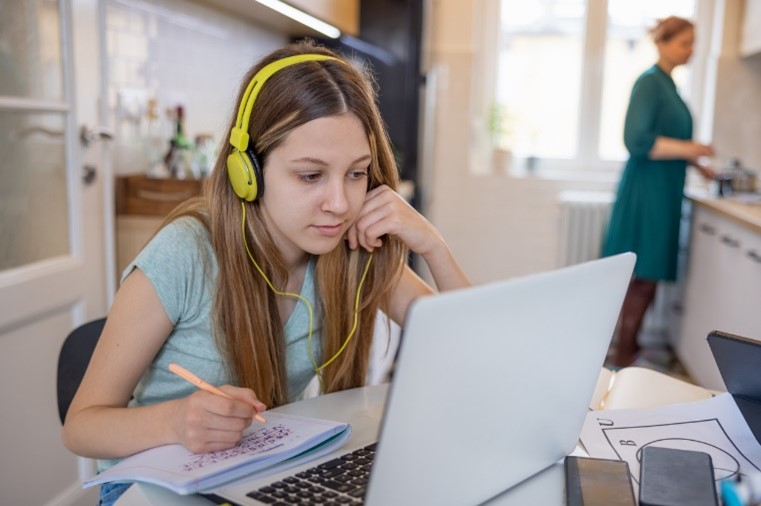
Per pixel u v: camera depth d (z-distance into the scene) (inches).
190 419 32.6
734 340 32.3
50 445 74.7
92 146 79.5
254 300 42.4
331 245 39.4
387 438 23.8
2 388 66.9
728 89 158.9
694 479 29.8
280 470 32.0
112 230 83.7
